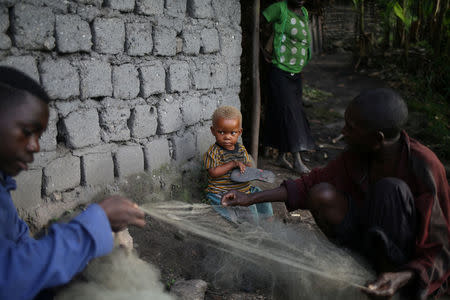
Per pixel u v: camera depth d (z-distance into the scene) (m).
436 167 2.04
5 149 1.39
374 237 1.95
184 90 3.62
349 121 2.15
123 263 2.19
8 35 2.29
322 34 13.02
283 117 4.79
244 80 5.14
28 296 1.35
